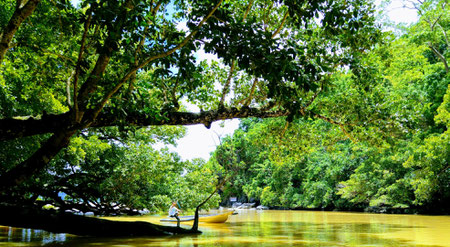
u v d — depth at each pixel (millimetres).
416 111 13398
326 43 11055
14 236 9320
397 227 13375
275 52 5344
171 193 20375
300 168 41250
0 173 10484
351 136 13453
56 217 8664
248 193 52375
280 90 5727
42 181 12953
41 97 10672
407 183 24312
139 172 17109
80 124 6270
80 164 17500
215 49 5586
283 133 14547
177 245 7785
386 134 12781
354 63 10789
